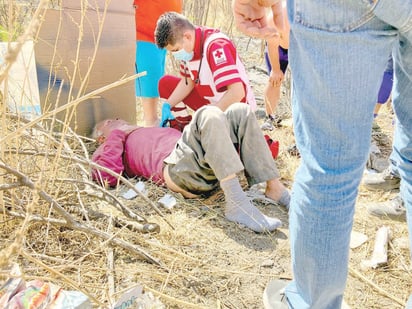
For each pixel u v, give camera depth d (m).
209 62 2.21
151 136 2.09
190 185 1.83
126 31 2.46
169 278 1.34
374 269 1.49
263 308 1.28
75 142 2.01
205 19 4.39
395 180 2.06
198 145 1.77
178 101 2.48
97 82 2.35
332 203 0.89
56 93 2.18
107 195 1.55
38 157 1.65
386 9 0.80
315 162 0.90
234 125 1.82
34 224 1.45
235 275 1.41
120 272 1.33
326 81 0.85
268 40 2.77
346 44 0.83
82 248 1.42
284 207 1.88
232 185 1.70
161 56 2.85
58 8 2.09
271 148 2.26
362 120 0.88
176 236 1.57
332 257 0.91
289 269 1.46
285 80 3.72
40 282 1.00
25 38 0.63
